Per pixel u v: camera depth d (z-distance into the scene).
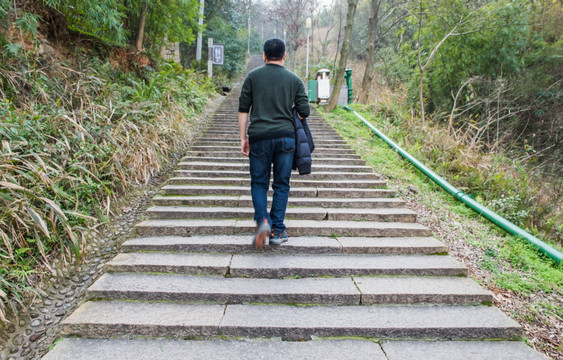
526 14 8.91
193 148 5.00
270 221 2.31
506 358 1.77
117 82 5.28
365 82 10.51
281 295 2.13
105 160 3.45
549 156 8.28
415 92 9.99
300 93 2.47
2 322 1.90
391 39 18.17
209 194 3.61
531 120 9.33
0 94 3.28
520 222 3.70
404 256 2.64
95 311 1.98
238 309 2.06
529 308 2.24
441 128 7.07
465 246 2.97
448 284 2.30
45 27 4.43
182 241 2.70
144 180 3.86
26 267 2.24
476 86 9.09
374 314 2.04
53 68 4.13
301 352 1.78
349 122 7.31
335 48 25.92
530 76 9.44
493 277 2.54
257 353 1.76
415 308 2.12
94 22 4.68
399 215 3.21
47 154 2.61
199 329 1.88
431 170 4.60
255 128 2.37
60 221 2.44
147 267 2.37
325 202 3.45
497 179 4.50
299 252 2.65
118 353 1.74
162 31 7.61
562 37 9.84
